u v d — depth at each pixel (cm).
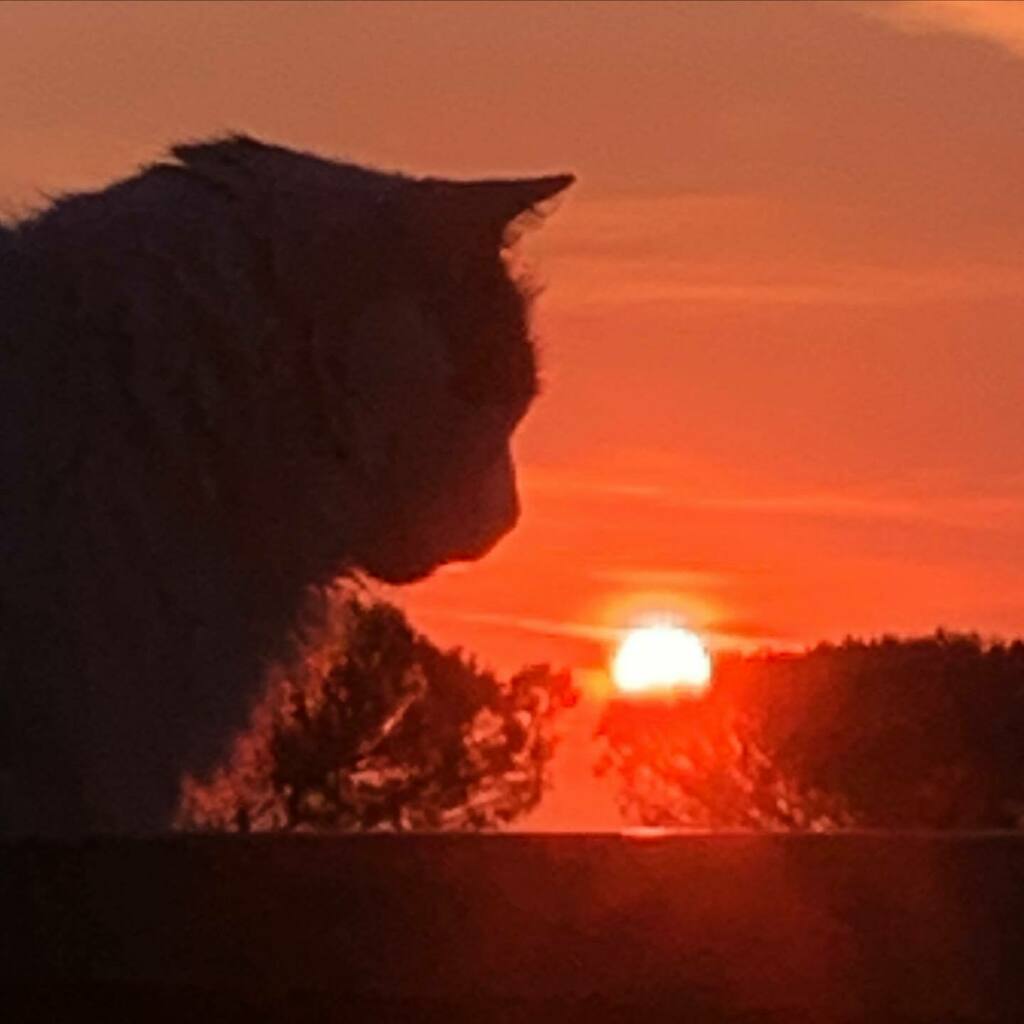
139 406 331
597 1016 228
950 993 226
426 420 349
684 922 229
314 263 343
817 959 227
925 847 229
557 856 231
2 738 320
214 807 337
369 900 232
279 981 233
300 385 341
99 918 236
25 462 325
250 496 337
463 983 230
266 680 342
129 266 338
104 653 323
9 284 335
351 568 354
